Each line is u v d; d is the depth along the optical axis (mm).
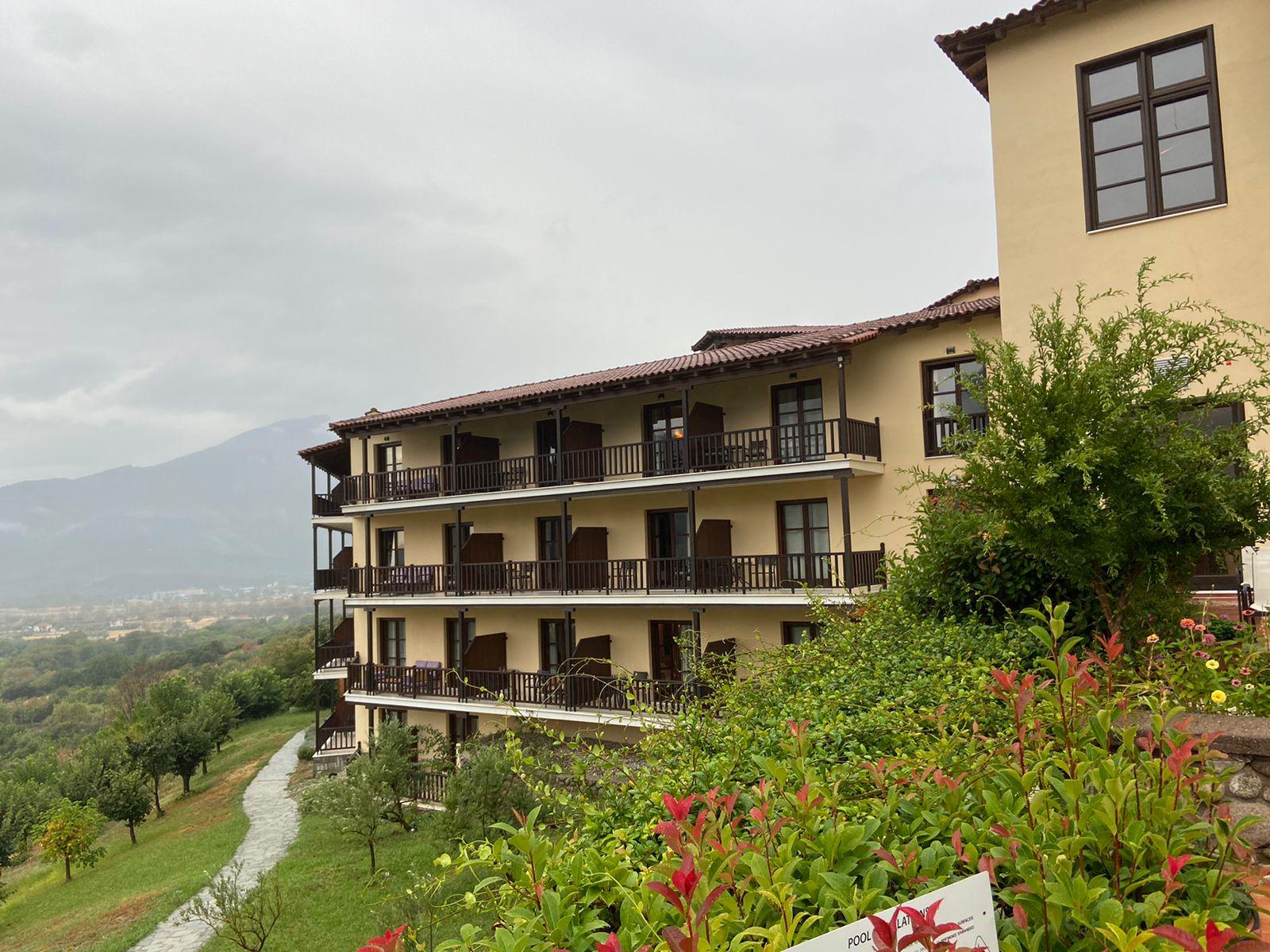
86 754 29500
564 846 2777
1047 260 9688
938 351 15383
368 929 12219
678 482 16828
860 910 2061
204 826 23547
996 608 6773
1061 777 2885
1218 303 8688
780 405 17438
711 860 2229
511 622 20938
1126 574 5652
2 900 22797
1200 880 2287
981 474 5660
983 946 1874
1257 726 3658
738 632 17391
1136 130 9312
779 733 3957
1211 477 5055
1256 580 7859
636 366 21672
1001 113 10109
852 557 15062
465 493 20703
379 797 16359
